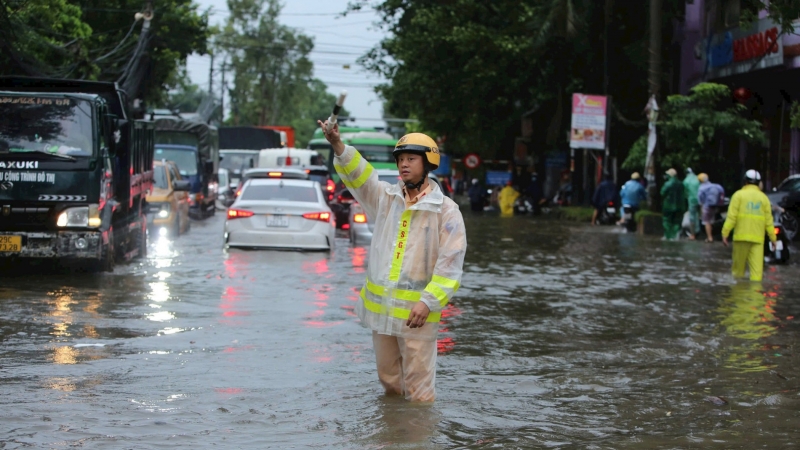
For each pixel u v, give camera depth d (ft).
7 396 20.89
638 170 118.93
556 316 35.96
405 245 19.29
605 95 118.01
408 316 19.25
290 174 60.29
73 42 82.23
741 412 20.63
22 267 48.29
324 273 47.67
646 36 112.88
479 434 18.34
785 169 96.89
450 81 134.62
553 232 93.04
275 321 32.58
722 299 41.98
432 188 19.35
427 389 20.07
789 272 56.03
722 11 98.53
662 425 19.42
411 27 140.05
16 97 44.45
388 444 17.46
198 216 100.58
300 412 19.71
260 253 56.90
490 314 36.22
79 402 20.39
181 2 131.03
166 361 25.22
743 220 50.44
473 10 127.65
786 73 88.12
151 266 50.08
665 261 61.46
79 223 44.37
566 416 20.08
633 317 35.99
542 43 114.62
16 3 71.36
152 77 132.05
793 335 31.83
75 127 44.57
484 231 93.66
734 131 92.68
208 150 112.68
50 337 28.71
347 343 28.45
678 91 116.37
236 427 18.56
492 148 160.76
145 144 57.77
